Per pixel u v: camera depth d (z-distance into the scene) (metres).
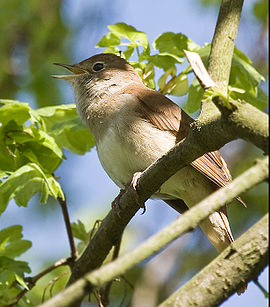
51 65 14.41
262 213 12.98
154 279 11.79
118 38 9.86
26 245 8.87
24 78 14.52
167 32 9.91
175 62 9.56
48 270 8.95
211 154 8.73
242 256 5.66
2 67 14.46
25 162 9.01
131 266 4.79
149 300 11.51
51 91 14.30
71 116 10.05
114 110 9.08
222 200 5.05
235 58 9.62
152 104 9.05
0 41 14.61
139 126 8.87
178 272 12.16
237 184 5.09
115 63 10.05
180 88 9.59
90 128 9.35
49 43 14.70
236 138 5.98
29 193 8.37
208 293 5.68
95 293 8.69
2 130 8.91
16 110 8.93
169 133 8.98
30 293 11.52
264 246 5.62
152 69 9.57
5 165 8.98
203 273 5.76
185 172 8.80
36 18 14.79
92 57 10.30
